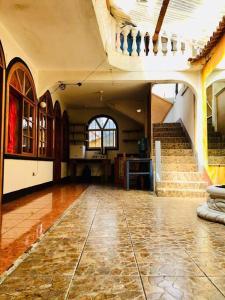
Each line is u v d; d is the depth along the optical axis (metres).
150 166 7.00
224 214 3.23
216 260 1.96
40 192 6.19
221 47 4.83
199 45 6.01
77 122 10.73
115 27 5.97
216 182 6.29
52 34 4.52
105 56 5.46
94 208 4.16
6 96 4.43
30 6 3.68
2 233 2.65
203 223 3.19
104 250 2.16
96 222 3.19
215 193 3.44
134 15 5.61
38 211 3.83
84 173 10.37
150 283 1.57
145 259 1.96
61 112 9.09
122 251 2.14
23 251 2.11
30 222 3.14
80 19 4.02
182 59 6.33
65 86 7.36
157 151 6.39
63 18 4.00
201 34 5.53
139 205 4.51
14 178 4.90
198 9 4.71
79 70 6.32
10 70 4.58
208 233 2.72
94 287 1.52
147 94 8.25
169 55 6.37
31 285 1.54
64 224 3.08
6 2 3.58
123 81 6.61
